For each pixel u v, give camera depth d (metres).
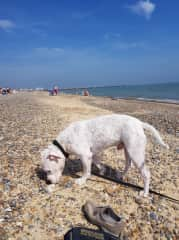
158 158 1.84
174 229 1.00
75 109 5.27
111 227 0.94
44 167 1.28
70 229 0.93
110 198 1.20
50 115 3.98
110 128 1.25
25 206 1.10
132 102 8.69
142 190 1.26
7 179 1.35
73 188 1.27
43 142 2.10
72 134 1.29
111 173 1.50
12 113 4.20
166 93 16.58
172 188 1.35
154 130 1.25
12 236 0.91
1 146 1.96
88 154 1.29
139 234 0.96
